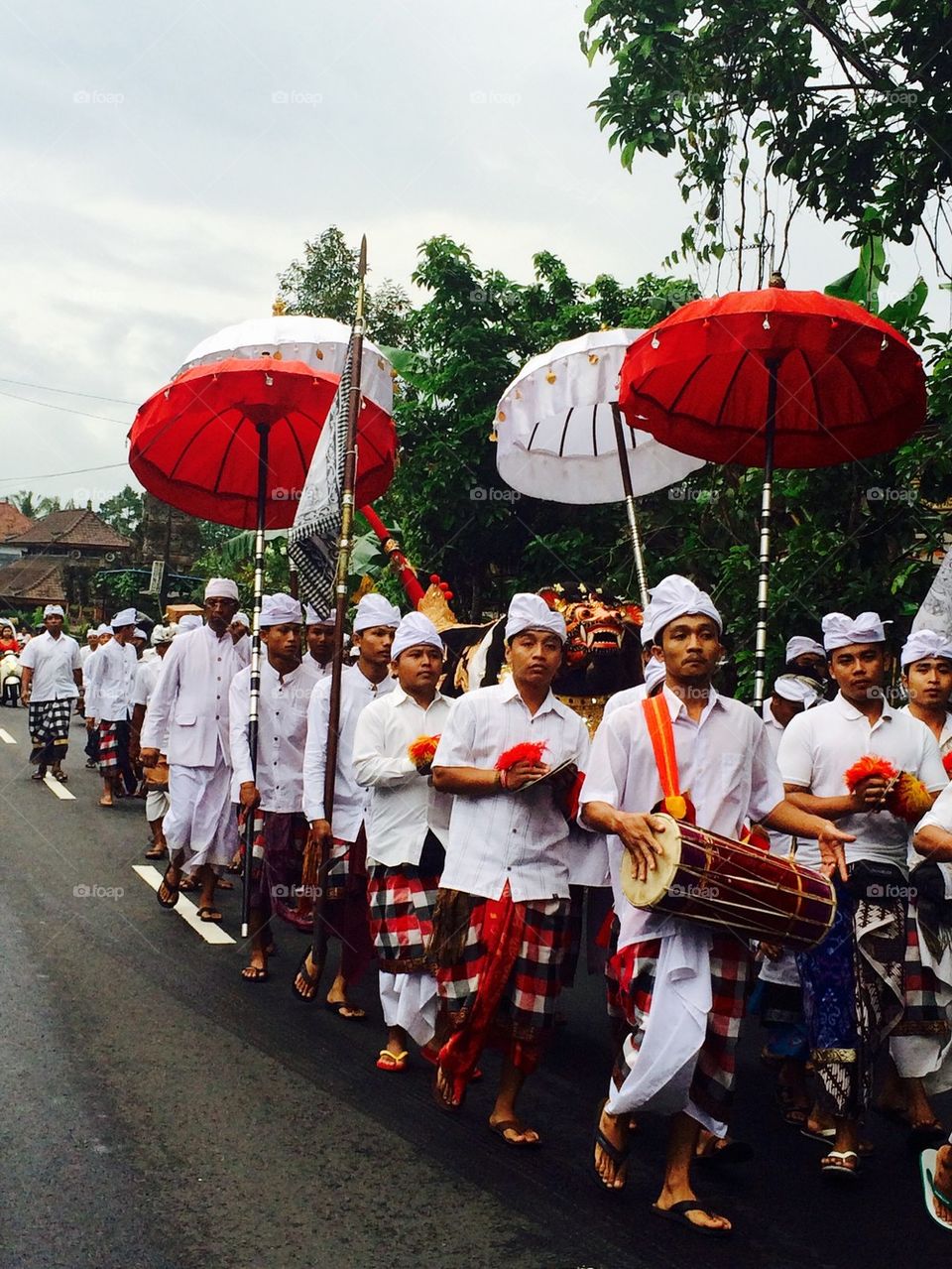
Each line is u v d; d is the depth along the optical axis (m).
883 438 6.30
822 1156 4.42
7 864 8.77
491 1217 3.73
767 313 5.36
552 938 4.35
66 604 43.84
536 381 7.64
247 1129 4.34
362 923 5.80
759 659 5.79
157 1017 5.53
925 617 5.71
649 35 8.20
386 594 11.32
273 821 6.35
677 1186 3.79
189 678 7.43
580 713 6.72
